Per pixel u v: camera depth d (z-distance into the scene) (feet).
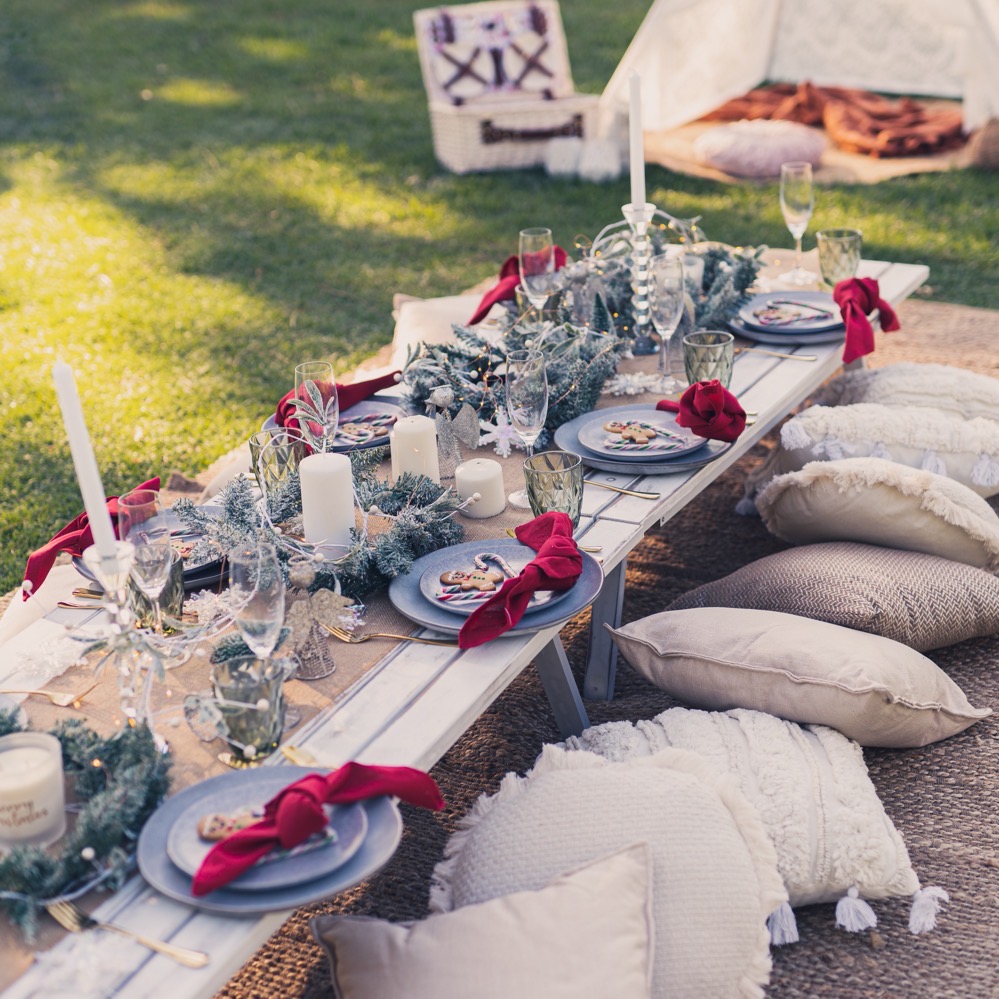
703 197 23.38
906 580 8.84
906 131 25.46
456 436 8.96
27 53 38.47
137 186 26.63
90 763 5.51
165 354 18.06
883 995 6.53
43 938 4.77
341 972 5.79
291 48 38.47
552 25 26.17
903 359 15.62
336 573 6.89
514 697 9.46
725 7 26.68
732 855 6.37
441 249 21.93
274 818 5.00
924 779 8.04
